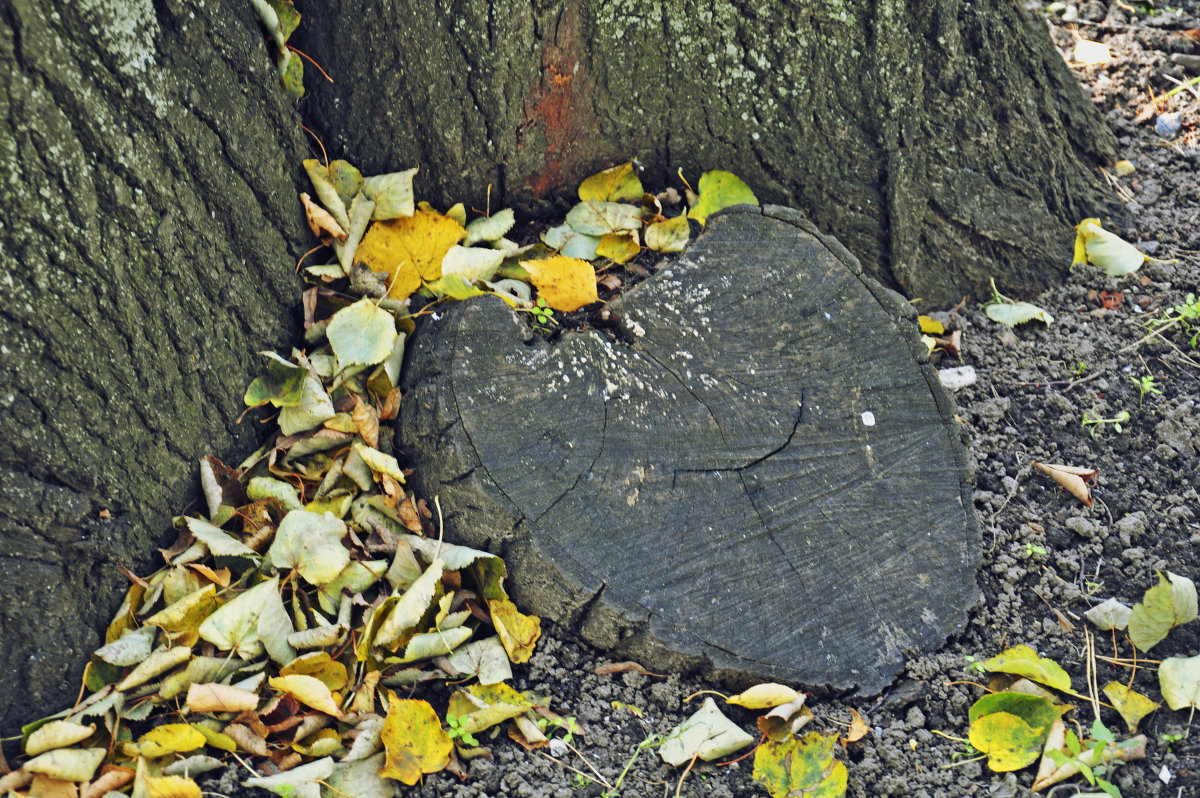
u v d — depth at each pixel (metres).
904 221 2.70
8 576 1.83
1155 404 2.61
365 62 2.28
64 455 1.86
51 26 1.66
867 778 2.02
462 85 2.34
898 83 2.57
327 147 2.38
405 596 2.01
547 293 2.36
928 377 2.31
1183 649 2.19
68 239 1.76
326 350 2.32
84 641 1.97
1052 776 1.97
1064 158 2.93
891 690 2.12
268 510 2.19
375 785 1.91
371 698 2.00
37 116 1.67
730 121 2.59
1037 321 2.79
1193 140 3.27
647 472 2.14
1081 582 2.31
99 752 1.84
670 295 2.28
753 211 2.37
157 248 1.93
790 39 2.50
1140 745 2.02
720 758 2.04
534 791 1.96
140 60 1.82
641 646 2.10
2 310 1.71
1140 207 3.06
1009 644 2.21
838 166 2.64
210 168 2.00
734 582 2.11
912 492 2.25
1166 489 2.46
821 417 2.24
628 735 2.07
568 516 2.09
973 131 2.71
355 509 2.20
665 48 2.48
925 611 2.19
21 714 1.91
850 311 2.32
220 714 1.93
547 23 2.34
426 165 2.46
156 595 2.04
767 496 2.18
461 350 2.17
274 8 2.17
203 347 2.08
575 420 2.15
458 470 2.10
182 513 2.13
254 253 2.16
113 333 1.88
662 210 2.63
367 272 2.32
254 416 2.26
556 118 2.51
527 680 2.13
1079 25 3.68
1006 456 2.53
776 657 2.09
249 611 1.97
